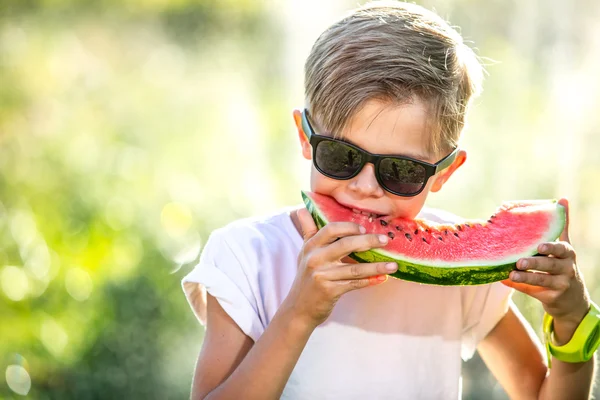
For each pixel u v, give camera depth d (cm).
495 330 251
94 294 569
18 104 1056
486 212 642
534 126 712
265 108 1091
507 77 809
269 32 1388
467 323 247
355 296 233
